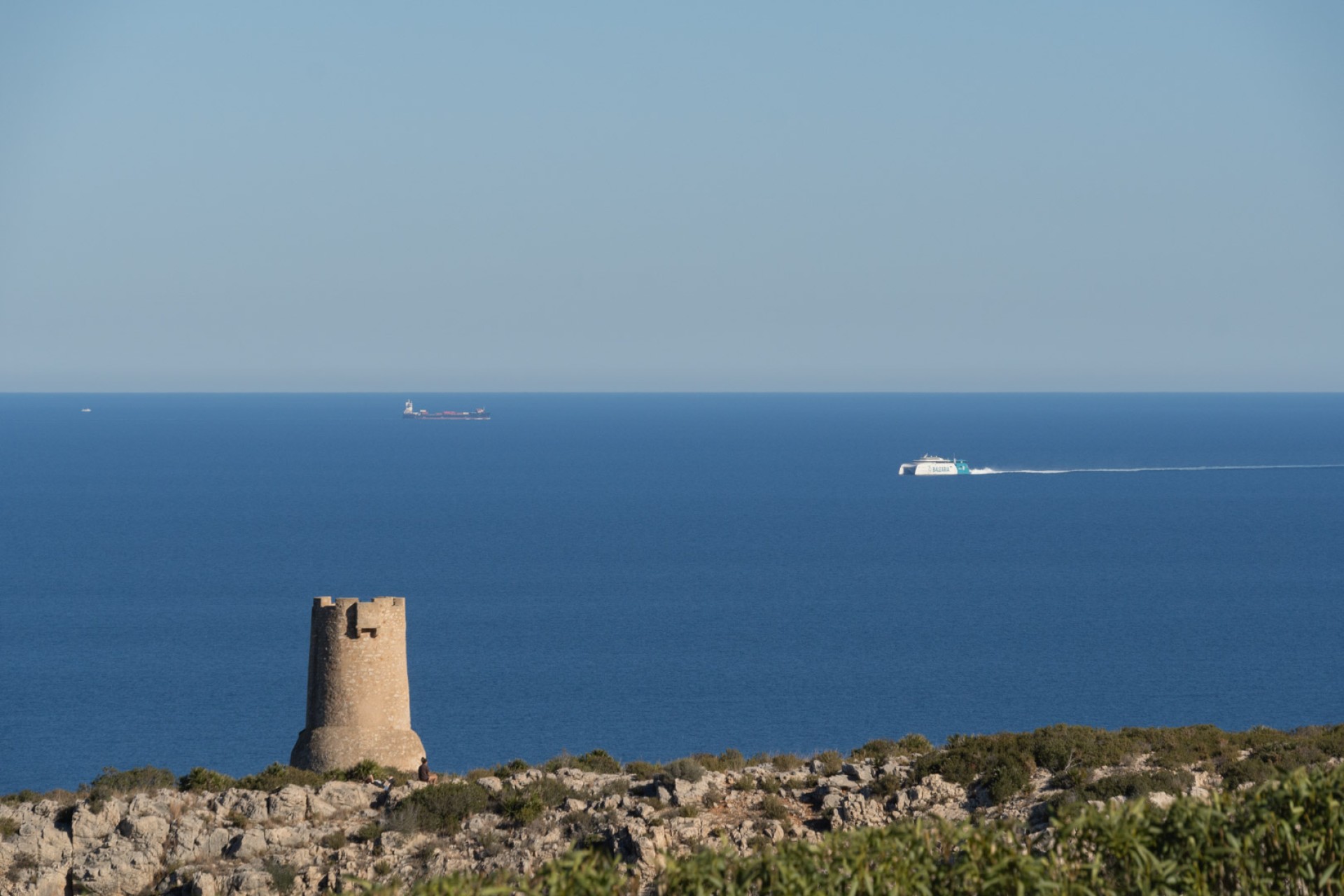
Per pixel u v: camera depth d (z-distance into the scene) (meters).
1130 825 57.44
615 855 72.81
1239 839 56.75
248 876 78.81
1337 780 60.03
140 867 81.56
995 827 59.91
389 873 79.06
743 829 80.19
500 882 57.16
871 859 58.16
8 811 87.06
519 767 97.31
